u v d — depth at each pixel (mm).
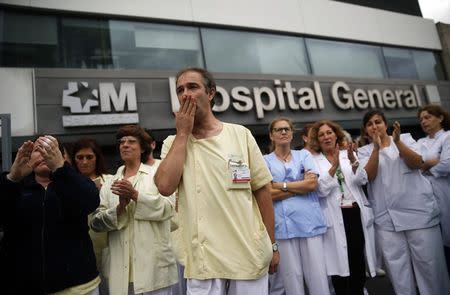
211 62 7305
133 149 2445
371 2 9898
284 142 2908
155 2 6938
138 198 2102
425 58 10297
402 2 10492
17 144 5246
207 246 1378
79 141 2715
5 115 2641
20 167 1698
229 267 1342
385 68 9477
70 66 6133
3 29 5809
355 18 9281
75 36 6277
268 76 7508
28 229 1714
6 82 5488
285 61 8125
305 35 8516
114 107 5977
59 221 1771
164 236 2215
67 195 1710
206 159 1466
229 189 1408
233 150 1477
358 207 2900
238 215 1392
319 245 2643
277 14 8188
